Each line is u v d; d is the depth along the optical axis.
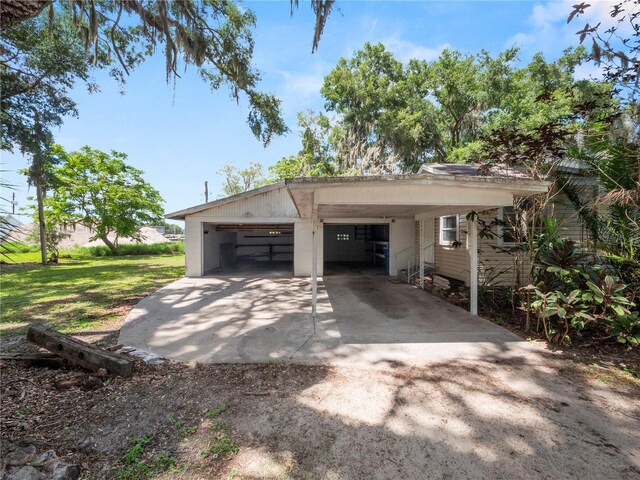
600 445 2.29
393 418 2.64
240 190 31.59
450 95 22.05
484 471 2.04
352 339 4.68
